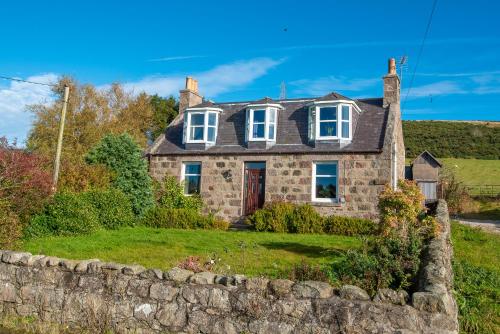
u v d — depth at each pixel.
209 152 22.08
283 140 21.50
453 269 9.49
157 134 42.44
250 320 5.80
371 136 20.17
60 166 17.98
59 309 7.00
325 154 20.05
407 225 9.62
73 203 14.77
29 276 7.37
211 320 6.01
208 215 20.12
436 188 36.66
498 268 11.12
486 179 45.50
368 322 5.25
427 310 5.09
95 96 38.34
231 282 6.11
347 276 7.25
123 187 19.02
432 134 62.91
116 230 16.58
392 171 19.52
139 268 6.76
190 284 6.31
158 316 6.33
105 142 19.97
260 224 18.61
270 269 9.30
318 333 5.42
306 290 5.66
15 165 13.21
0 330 6.90
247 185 21.64
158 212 19.25
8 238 11.17
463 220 26.84
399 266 7.10
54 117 36.72
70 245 12.14
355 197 19.33
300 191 20.33
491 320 7.41
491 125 65.88
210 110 22.91
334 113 20.58
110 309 6.64
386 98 21.83
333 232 17.59
